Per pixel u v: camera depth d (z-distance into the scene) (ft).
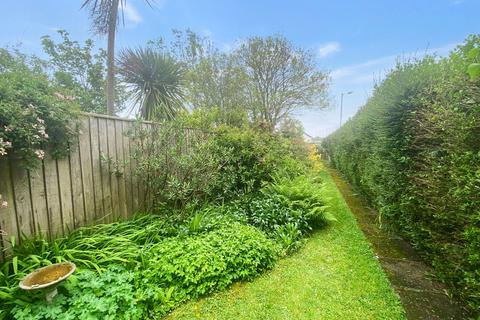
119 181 9.39
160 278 6.60
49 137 6.46
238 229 9.13
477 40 5.93
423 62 9.08
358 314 5.89
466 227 5.45
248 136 15.70
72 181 7.55
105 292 5.71
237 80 26.35
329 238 10.57
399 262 8.38
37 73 6.81
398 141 8.99
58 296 5.26
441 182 6.41
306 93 31.58
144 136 10.02
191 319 5.78
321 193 13.89
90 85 25.26
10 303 4.95
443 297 6.38
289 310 6.07
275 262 8.38
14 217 6.04
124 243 7.58
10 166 5.92
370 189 14.15
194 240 8.11
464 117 5.54
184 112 15.90
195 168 10.80
